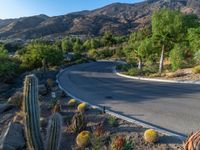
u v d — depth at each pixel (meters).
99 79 38.41
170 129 12.48
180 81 29.08
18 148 11.36
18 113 15.30
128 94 23.47
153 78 34.59
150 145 10.58
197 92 22.19
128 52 66.50
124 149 9.51
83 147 10.68
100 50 113.94
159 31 40.31
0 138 11.83
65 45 115.38
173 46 41.03
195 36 37.50
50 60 56.50
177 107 17.05
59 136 7.88
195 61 38.16
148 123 13.67
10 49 111.00
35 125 7.81
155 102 19.12
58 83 33.53
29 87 7.78
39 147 7.84
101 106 18.44
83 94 24.28
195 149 5.02
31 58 53.88
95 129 12.34
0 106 18.25
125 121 13.92
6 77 39.09
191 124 13.09
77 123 12.41
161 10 40.94
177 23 39.16
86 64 75.94
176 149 10.05
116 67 59.72
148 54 44.91
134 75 42.16
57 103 16.86
